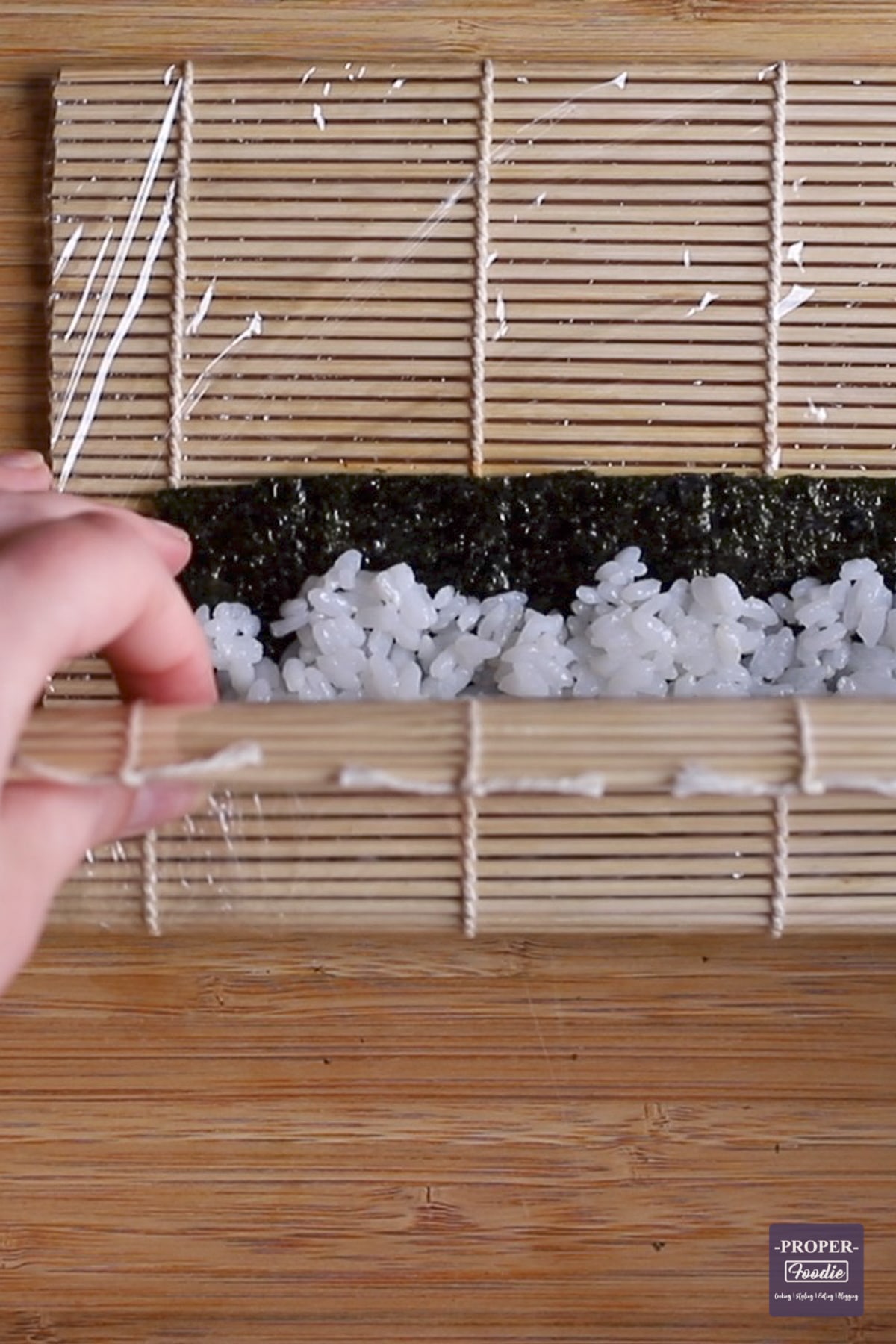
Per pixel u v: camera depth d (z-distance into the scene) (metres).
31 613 0.36
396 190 0.52
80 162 0.52
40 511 0.41
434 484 0.52
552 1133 0.51
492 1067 0.51
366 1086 0.51
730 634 0.51
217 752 0.41
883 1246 0.50
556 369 0.52
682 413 0.52
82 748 0.41
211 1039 0.51
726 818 0.48
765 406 0.52
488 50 0.52
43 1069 0.51
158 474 0.52
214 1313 0.51
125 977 0.52
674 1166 0.51
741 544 0.52
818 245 0.52
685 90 0.52
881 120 0.52
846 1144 0.51
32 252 0.53
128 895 0.49
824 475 0.52
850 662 0.52
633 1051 0.51
